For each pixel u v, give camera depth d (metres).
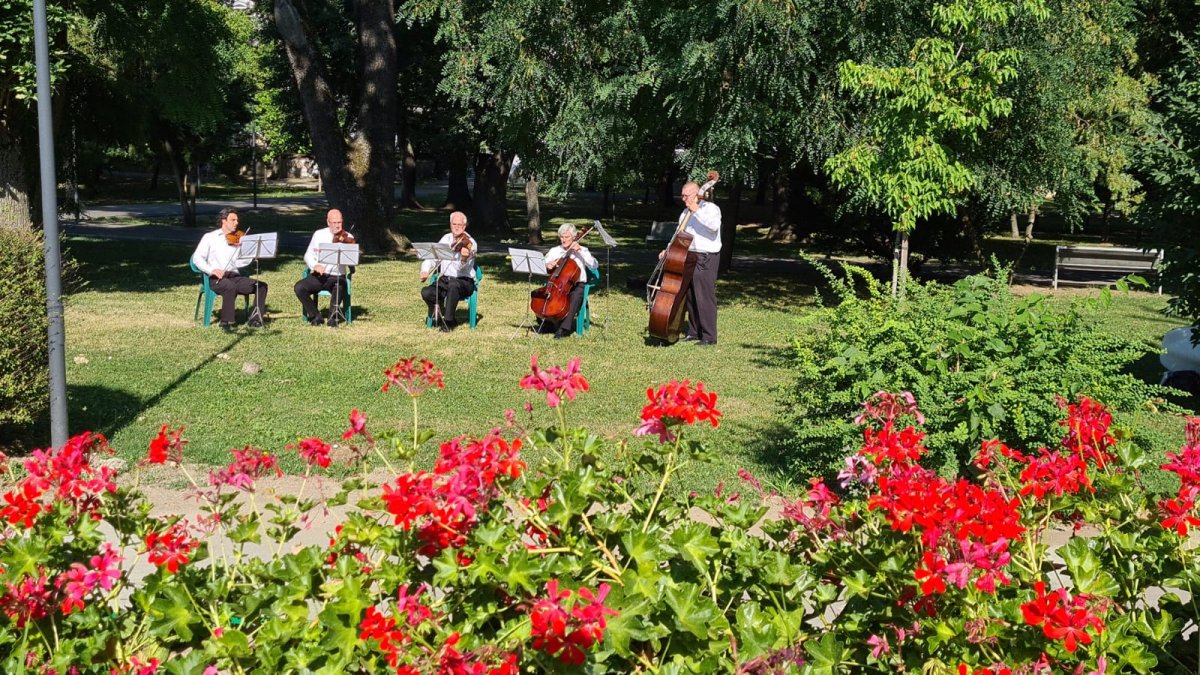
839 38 15.11
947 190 9.70
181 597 2.86
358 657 2.72
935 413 5.79
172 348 11.76
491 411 9.14
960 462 5.88
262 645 2.74
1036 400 5.66
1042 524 3.39
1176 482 6.39
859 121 15.04
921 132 9.48
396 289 17.50
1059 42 16.17
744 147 15.48
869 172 9.93
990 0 9.19
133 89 19.80
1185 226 9.81
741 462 7.48
